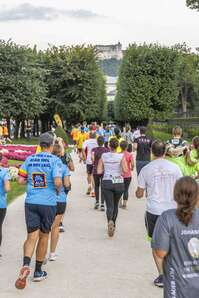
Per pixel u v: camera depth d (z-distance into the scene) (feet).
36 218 24.95
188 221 14.16
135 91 198.59
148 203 25.07
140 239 34.68
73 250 31.58
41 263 25.48
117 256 30.22
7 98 167.84
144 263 28.71
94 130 57.21
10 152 99.66
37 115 187.73
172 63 198.80
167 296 14.14
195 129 134.10
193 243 14.07
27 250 24.45
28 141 178.91
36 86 173.17
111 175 35.06
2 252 30.94
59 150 32.53
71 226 39.06
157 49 198.49
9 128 187.52
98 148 46.68
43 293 23.48
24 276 23.40
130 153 49.67
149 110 198.90
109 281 25.39
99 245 32.94
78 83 199.52
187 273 14.02
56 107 199.41
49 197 25.05
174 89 200.34
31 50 187.73
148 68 197.26
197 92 340.80
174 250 14.20
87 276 26.21
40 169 25.04
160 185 24.76
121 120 224.33
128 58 200.13
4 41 170.81
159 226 14.42
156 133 141.90
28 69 172.45
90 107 202.39
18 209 45.98
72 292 23.66
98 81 206.69
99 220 41.68
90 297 22.95
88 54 200.44
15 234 35.76
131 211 46.01
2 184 28.78
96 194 47.14
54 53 200.75
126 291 23.85
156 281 24.62
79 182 68.23
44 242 25.36
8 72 168.86
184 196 14.20
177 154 31.73
